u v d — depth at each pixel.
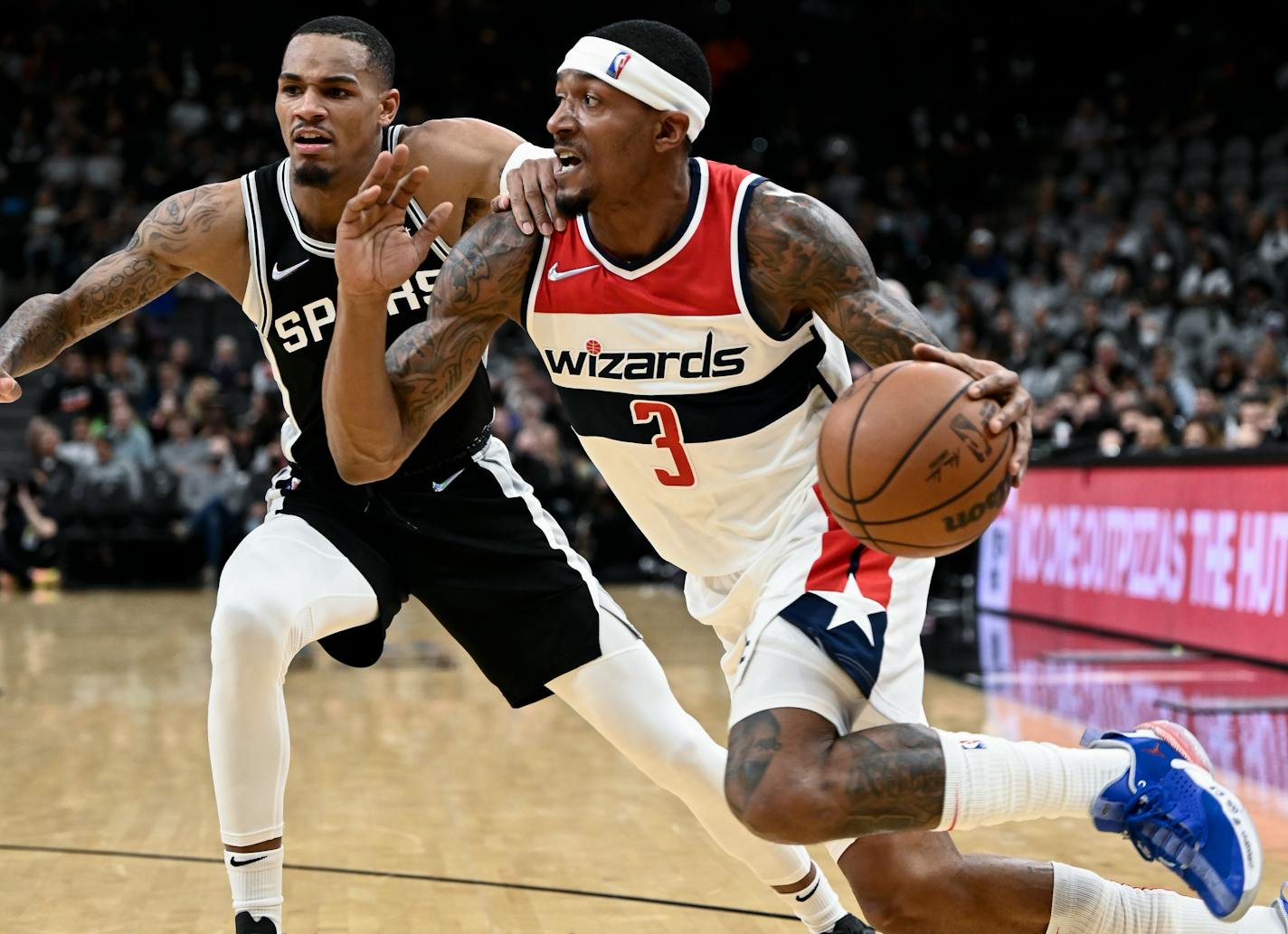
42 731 7.04
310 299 3.46
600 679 3.50
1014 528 11.94
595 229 2.88
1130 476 10.12
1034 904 2.97
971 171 23.34
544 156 3.28
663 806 5.38
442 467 3.55
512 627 3.55
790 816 2.63
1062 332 16.06
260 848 3.30
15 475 16.70
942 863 2.96
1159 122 22.25
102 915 3.94
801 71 25.47
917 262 20.75
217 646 3.27
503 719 7.43
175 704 7.87
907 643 2.89
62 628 11.77
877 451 2.58
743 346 2.87
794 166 23.73
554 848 4.71
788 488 3.02
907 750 2.67
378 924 3.87
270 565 3.39
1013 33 25.45
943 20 25.64
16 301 19.92
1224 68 22.88
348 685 8.68
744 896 4.13
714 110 25.36
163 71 23.41
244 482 15.59
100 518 15.55
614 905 4.05
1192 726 6.84
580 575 3.58
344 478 2.91
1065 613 11.03
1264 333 14.79
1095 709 7.32
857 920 3.48
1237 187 19.89
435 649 10.64
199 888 4.22
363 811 5.27
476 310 2.94
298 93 3.29
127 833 4.94
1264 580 8.66
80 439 16.12
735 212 2.82
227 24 24.03
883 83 25.39
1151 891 3.05
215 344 19.56
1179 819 2.69
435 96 24.55
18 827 5.03
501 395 16.73
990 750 2.72
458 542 3.54
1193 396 13.67
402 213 2.68
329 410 2.78
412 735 6.95
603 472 3.14
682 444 2.96
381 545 3.59
